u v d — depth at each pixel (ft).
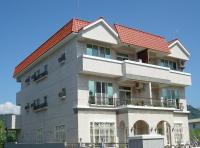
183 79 104.58
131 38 90.27
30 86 113.39
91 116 81.92
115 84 88.48
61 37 87.45
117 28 89.25
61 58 90.17
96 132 81.71
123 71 86.28
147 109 86.07
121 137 84.69
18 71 121.29
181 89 107.65
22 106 120.57
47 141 95.71
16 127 119.75
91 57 81.41
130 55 96.43
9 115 122.11
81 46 84.07
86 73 82.48
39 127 102.78
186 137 104.27
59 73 91.50
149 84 92.43
